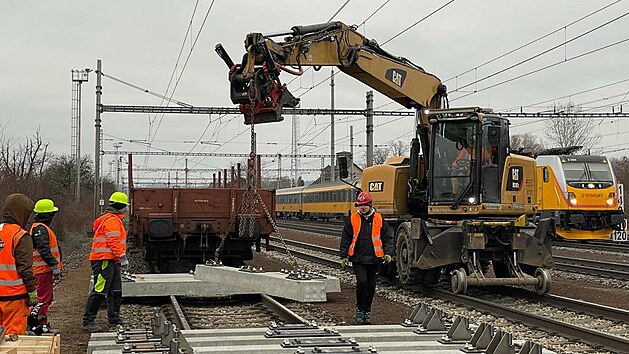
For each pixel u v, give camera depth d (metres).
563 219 27.08
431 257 13.81
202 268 14.15
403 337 6.68
